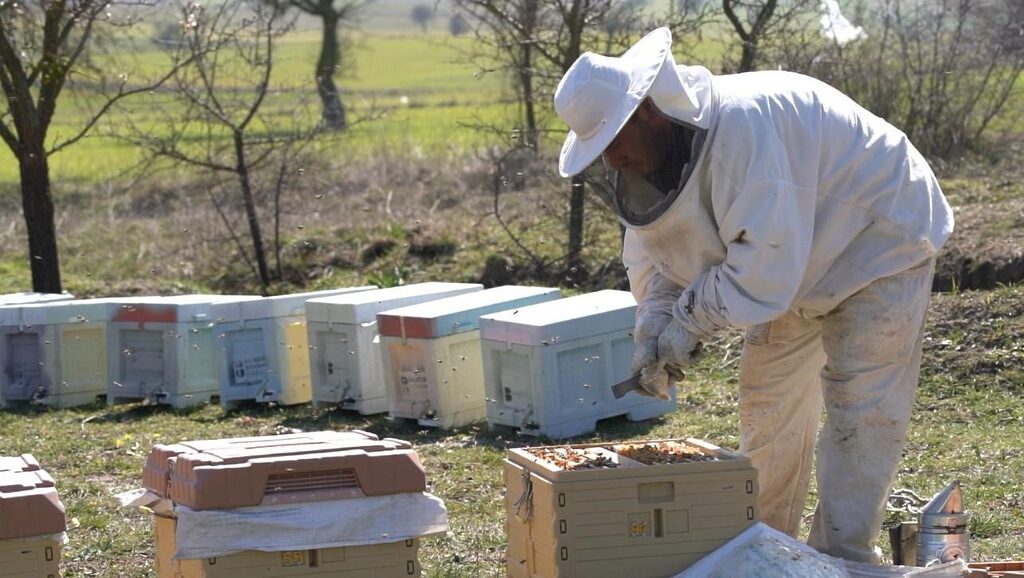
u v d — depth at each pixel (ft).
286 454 14.62
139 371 36.86
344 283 52.06
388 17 322.14
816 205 16.24
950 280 40.47
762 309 15.46
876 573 15.58
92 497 26.37
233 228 55.98
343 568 14.62
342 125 61.36
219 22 55.57
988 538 21.42
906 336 16.61
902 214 16.42
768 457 18.45
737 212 15.35
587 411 30.71
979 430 29.50
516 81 58.13
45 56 44.70
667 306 17.25
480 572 20.20
